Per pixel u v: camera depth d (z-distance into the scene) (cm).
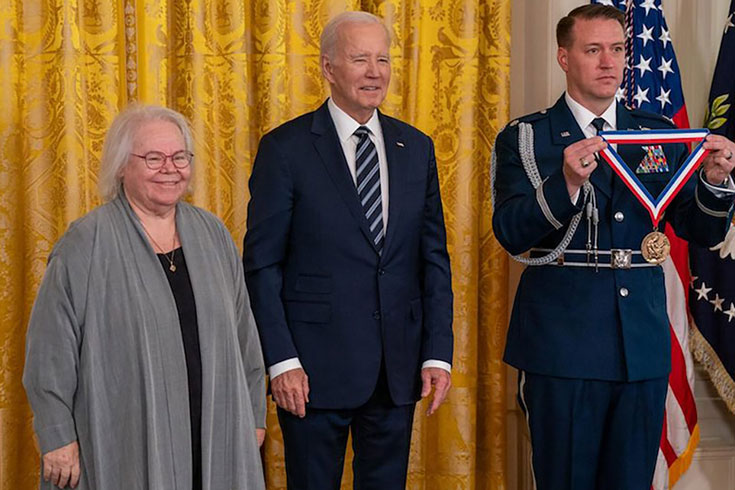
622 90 326
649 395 266
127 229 226
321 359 255
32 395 220
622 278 263
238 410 234
